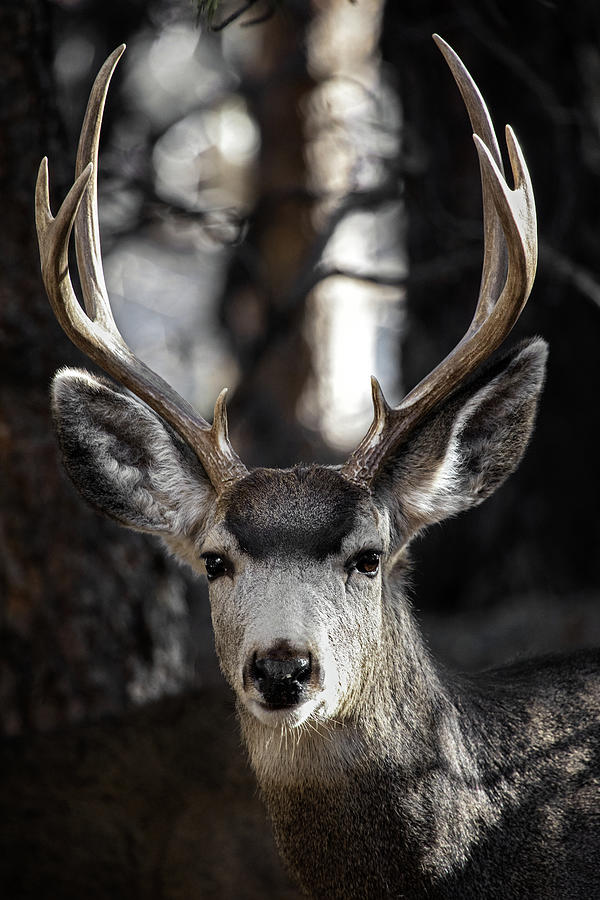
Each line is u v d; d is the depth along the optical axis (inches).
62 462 397.1
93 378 398.9
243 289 1300.4
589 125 613.9
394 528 390.3
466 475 399.5
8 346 549.0
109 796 513.3
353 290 1488.7
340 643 349.4
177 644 598.9
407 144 683.4
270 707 335.3
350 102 1053.8
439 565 794.2
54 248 378.3
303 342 1251.2
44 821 509.7
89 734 533.3
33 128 550.9
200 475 401.1
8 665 555.8
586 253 705.0
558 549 766.5
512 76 708.7
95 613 565.6
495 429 397.7
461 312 762.2
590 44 660.7
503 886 368.2
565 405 753.0
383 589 378.3
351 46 1179.3
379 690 368.2
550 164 706.2
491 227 400.5
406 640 382.3
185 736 523.8
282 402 1219.2
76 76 1088.8
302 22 978.7
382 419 387.2
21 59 547.5
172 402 401.7
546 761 384.2
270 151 1264.8
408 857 367.2
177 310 1587.1
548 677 411.5
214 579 370.6
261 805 501.4
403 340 804.6
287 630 335.9
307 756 369.1
